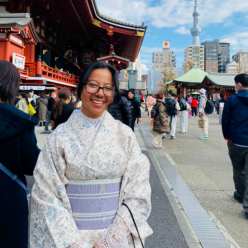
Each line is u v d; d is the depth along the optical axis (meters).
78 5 12.65
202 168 4.75
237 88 2.93
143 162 1.17
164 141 7.77
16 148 1.26
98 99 1.11
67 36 18.38
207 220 2.65
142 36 16.75
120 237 0.99
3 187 1.23
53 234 0.92
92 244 1.01
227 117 2.90
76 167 1.03
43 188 1.00
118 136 1.15
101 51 23.39
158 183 3.84
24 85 10.66
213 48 143.62
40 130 9.17
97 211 1.04
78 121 1.12
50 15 13.31
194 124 13.35
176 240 2.28
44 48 14.88
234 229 2.51
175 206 3.01
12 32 9.91
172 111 8.12
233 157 3.00
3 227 1.21
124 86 17.28
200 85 26.66
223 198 3.31
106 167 1.06
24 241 1.29
